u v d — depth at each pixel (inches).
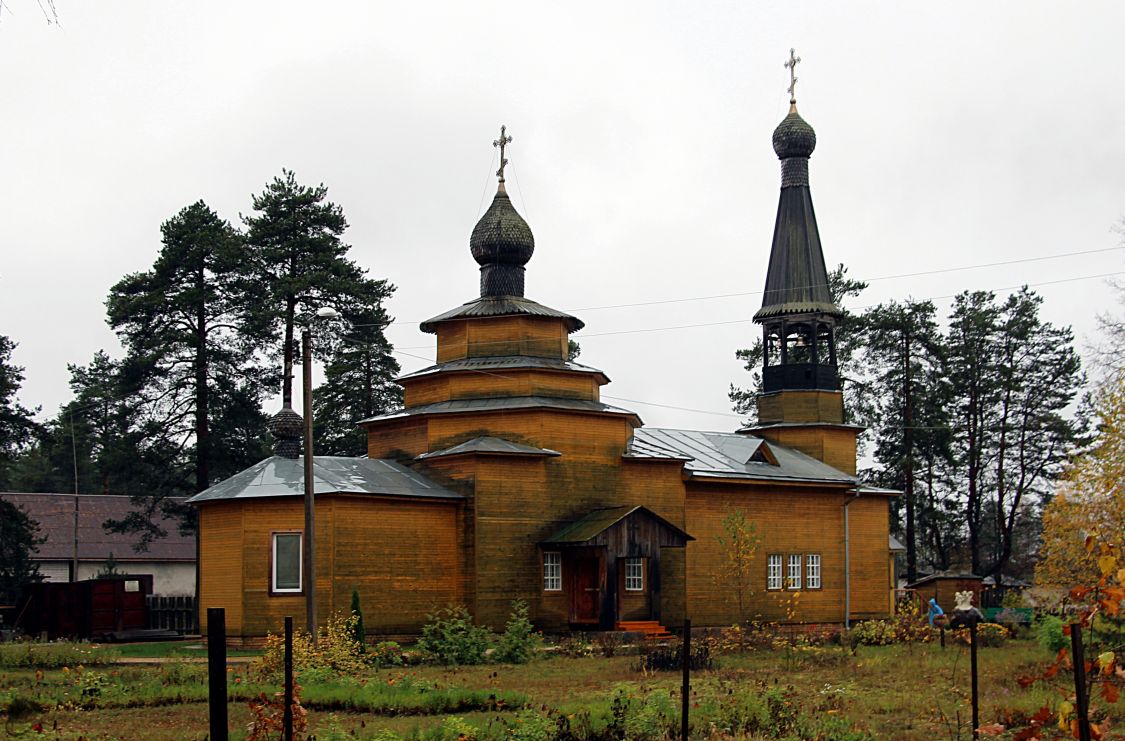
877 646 1647.4
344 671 1190.9
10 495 2819.9
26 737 799.1
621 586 1792.6
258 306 2190.0
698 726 818.2
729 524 1894.7
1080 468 1556.3
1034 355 2987.2
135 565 2778.1
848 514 2217.0
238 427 2187.5
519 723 805.2
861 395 2886.3
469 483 1686.8
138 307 2113.7
